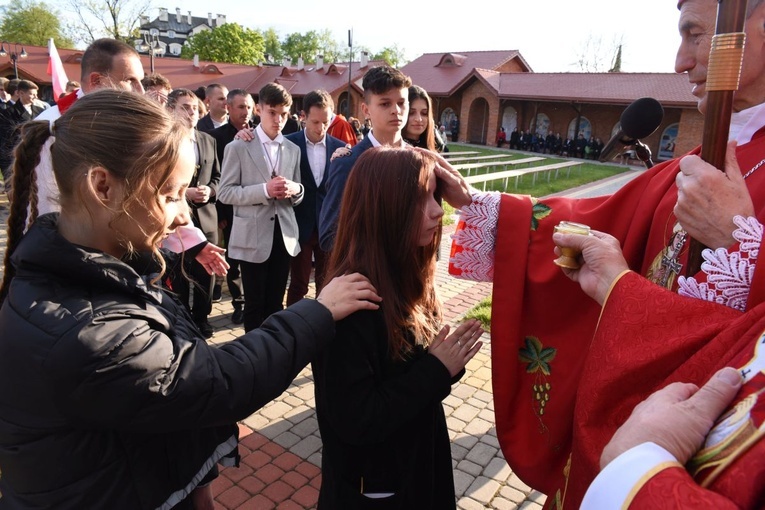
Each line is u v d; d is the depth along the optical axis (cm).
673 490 64
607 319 110
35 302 90
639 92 2345
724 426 70
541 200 164
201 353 101
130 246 102
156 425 94
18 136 119
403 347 135
